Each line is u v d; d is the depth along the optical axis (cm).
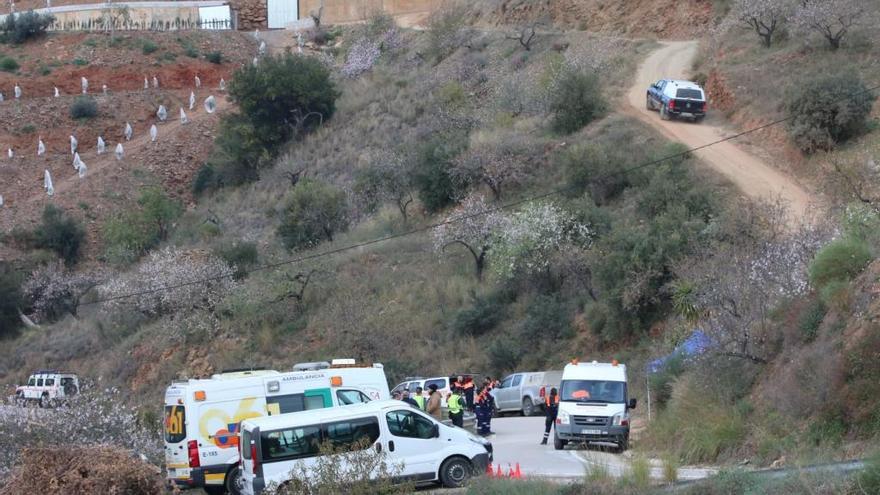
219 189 14950
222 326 9594
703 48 13125
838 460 3084
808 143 9125
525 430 6191
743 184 8900
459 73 15338
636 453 4281
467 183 11131
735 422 3975
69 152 16450
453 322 8750
